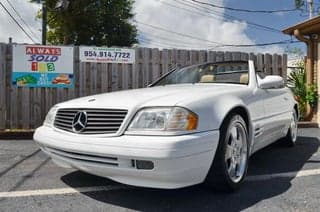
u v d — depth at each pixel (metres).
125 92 4.47
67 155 3.91
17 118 8.58
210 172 3.89
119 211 3.59
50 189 4.21
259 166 5.32
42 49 8.66
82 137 3.75
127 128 3.60
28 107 8.63
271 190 4.21
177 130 3.47
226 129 3.94
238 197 3.97
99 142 3.61
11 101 8.55
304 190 4.21
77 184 4.39
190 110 3.60
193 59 9.45
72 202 3.81
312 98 10.16
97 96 4.34
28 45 8.59
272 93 5.42
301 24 9.85
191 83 5.27
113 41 27.42
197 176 3.62
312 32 10.30
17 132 8.11
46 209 3.62
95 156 3.67
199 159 3.54
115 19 27.66
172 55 9.32
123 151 3.48
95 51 8.92
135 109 3.65
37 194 4.05
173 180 3.47
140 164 3.46
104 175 3.76
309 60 10.38
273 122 5.34
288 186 4.36
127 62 9.09
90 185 4.36
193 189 4.18
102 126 3.71
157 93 4.10
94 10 26.70
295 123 6.85
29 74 8.62
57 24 26.80
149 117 3.57
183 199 3.90
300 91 10.46
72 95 8.84
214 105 3.90
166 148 3.36
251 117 4.58
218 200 3.88
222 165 3.87
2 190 4.18
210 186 4.02
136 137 3.51
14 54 8.55
